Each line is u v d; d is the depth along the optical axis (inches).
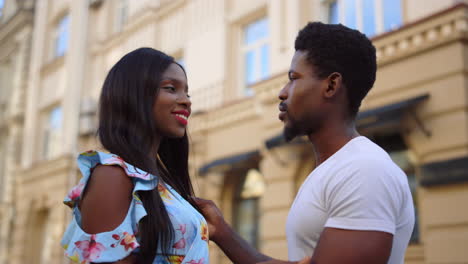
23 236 495.8
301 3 287.6
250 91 322.3
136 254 58.8
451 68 199.9
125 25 440.8
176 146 80.7
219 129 318.3
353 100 62.9
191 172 322.0
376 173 52.9
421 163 208.7
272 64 293.4
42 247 492.7
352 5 265.4
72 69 483.5
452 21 199.9
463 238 186.1
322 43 62.6
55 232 450.0
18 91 568.1
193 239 64.9
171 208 64.5
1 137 602.2
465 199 188.1
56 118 510.6
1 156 593.3
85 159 60.4
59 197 455.2
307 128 63.4
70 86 481.4
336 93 62.0
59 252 439.8
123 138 64.7
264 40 316.2
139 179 59.7
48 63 528.4
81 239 55.4
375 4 251.9
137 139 65.5
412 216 58.2
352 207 52.0
